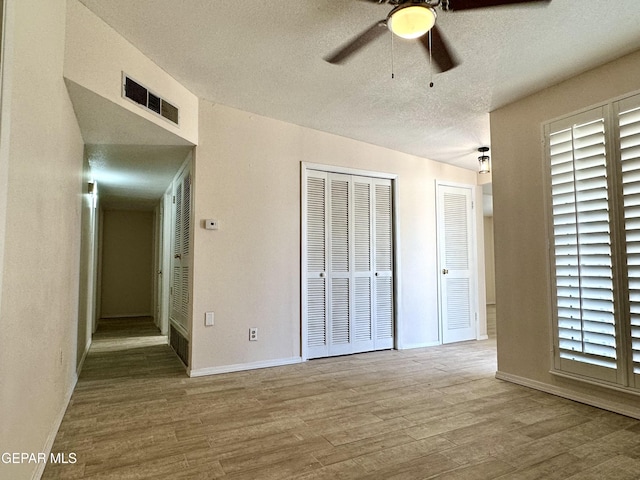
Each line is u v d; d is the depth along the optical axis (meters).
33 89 1.62
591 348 2.65
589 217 2.69
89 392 2.94
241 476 1.78
